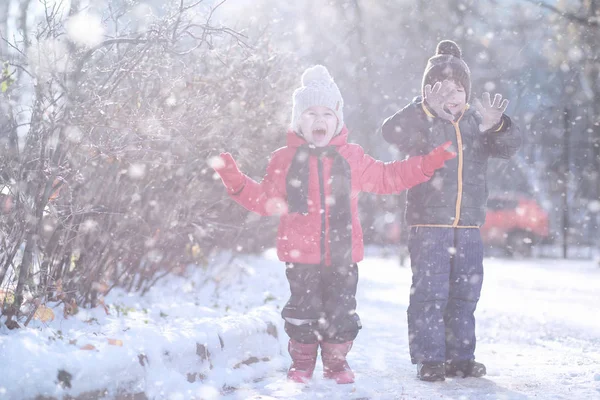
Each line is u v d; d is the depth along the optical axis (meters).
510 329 8.86
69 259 6.13
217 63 7.98
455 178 5.96
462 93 6.13
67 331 5.14
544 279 17.23
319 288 5.75
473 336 6.04
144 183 7.25
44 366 4.18
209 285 9.39
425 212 5.97
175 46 6.39
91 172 6.52
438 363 5.79
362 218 24.64
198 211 8.65
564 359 6.87
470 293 6.03
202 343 5.45
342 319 5.71
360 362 6.55
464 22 19.62
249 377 5.76
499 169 28.48
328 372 5.78
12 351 4.23
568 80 19.95
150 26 5.66
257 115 8.65
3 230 5.23
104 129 5.83
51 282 5.79
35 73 5.32
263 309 7.14
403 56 20.31
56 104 5.34
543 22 17.95
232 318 6.32
